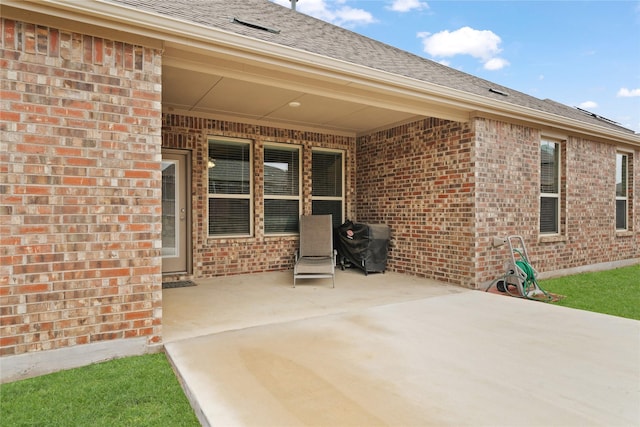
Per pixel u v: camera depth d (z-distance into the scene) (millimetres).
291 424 2072
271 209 7289
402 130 6969
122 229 3129
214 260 6566
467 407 2250
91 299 3018
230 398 2348
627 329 3717
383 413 2184
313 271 5836
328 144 7750
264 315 4199
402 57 7004
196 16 3908
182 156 6434
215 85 5004
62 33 2908
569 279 6738
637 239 8820
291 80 4457
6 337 2732
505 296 5145
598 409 2229
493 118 5859
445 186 6129
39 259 2832
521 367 2822
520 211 6234
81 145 2973
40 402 2459
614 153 8133
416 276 6652
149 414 2334
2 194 2717
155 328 3283
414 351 3133
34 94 2814
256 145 6992
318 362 2904
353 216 8109
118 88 3111
